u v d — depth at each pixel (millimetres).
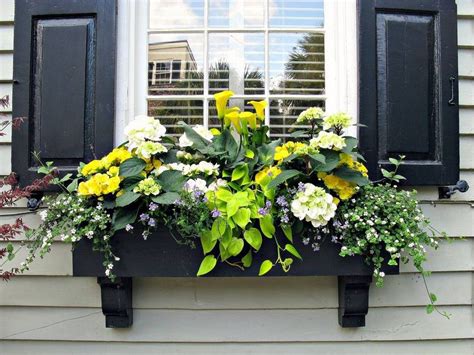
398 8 1438
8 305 1452
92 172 1274
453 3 1453
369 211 1226
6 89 1500
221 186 1269
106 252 1232
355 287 1381
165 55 1612
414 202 1273
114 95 1413
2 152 1482
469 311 1479
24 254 1458
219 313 1448
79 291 1454
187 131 1335
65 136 1396
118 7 1484
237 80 1618
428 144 1417
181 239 1253
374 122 1402
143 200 1224
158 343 1450
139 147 1257
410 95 1419
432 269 1476
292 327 1449
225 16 1646
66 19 1434
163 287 1447
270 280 1454
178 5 1646
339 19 1545
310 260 1273
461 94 1526
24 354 1454
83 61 1408
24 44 1416
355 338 1456
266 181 1283
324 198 1197
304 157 1259
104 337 1444
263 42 1630
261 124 1410
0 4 1505
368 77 1410
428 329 1469
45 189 1375
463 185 1448
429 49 1441
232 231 1241
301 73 1616
